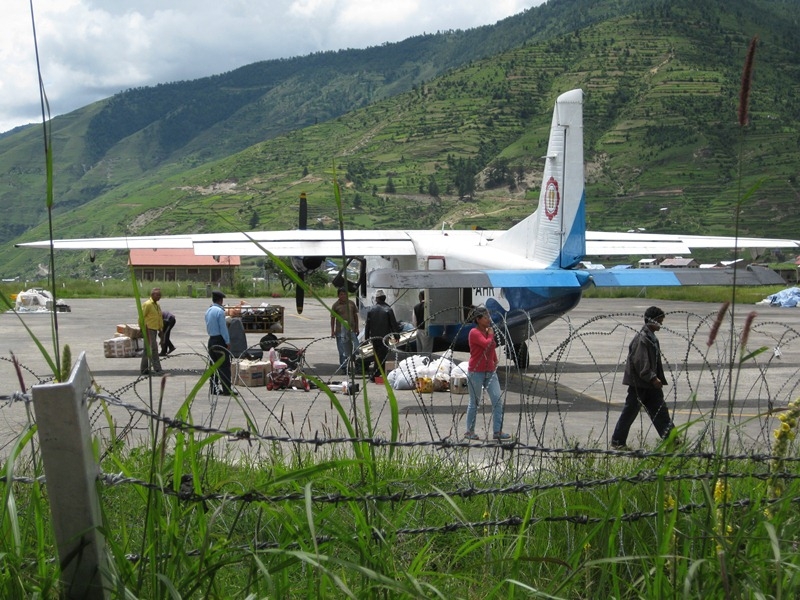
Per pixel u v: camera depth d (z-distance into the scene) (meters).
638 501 4.90
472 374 10.45
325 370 18.06
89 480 3.07
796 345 23.91
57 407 2.99
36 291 39.16
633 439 10.88
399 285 14.01
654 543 4.63
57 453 3.02
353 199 194.62
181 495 3.46
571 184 17.22
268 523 4.47
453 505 3.78
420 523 5.08
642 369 9.69
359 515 3.60
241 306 22.02
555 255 17.55
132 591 3.29
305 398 13.93
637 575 4.33
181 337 27.02
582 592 4.30
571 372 18.27
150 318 16.86
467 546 4.18
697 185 185.62
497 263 17.81
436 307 17.53
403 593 3.44
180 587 3.33
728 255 117.56
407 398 13.98
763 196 150.00
